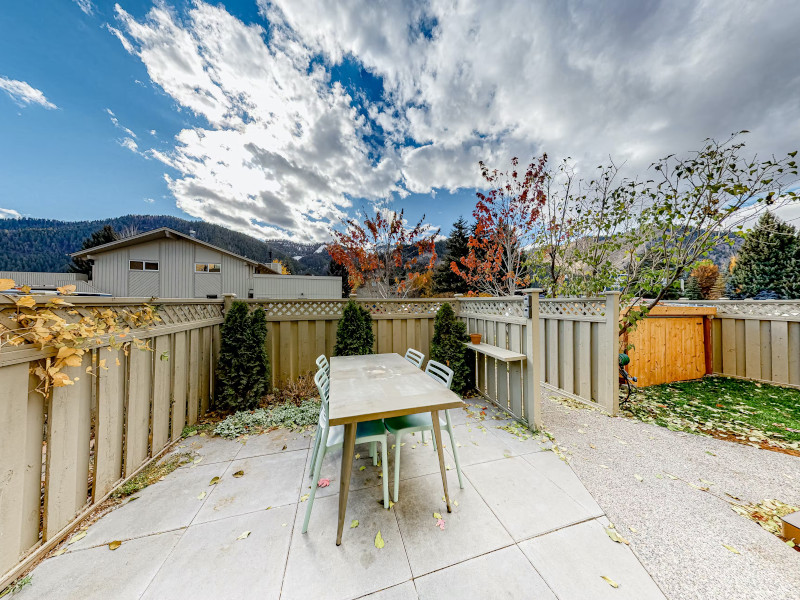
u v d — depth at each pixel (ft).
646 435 8.93
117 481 6.56
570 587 4.30
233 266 39.40
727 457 7.62
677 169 11.48
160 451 8.07
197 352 10.44
